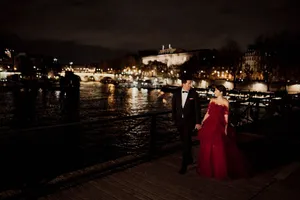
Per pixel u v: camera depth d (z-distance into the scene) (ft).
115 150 68.80
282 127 42.93
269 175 20.47
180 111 20.25
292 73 234.58
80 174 19.31
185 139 20.30
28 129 15.94
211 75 372.58
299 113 57.21
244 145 28.63
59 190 17.04
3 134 14.85
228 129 20.11
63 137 64.80
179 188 17.87
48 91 277.23
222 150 19.39
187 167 21.63
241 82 264.11
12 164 28.30
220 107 19.74
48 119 135.85
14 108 162.71
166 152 25.50
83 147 63.05
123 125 100.73
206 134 19.84
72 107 176.24
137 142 79.61
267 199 16.76
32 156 32.19
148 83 405.59
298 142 30.32
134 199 16.21
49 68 546.67
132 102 212.02
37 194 16.44
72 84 290.56
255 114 46.03
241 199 16.69
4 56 450.30
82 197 16.24
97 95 261.24
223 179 19.44
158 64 538.06
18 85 268.00
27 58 461.78
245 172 19.72
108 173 19.94
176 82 389.39
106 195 16.58
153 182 18.65
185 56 527.40
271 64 245.65
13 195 16.31
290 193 17.62
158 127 98.22
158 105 197.47
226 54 340.18
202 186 18.26
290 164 22.77
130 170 20.66
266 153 26.04
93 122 18.94
